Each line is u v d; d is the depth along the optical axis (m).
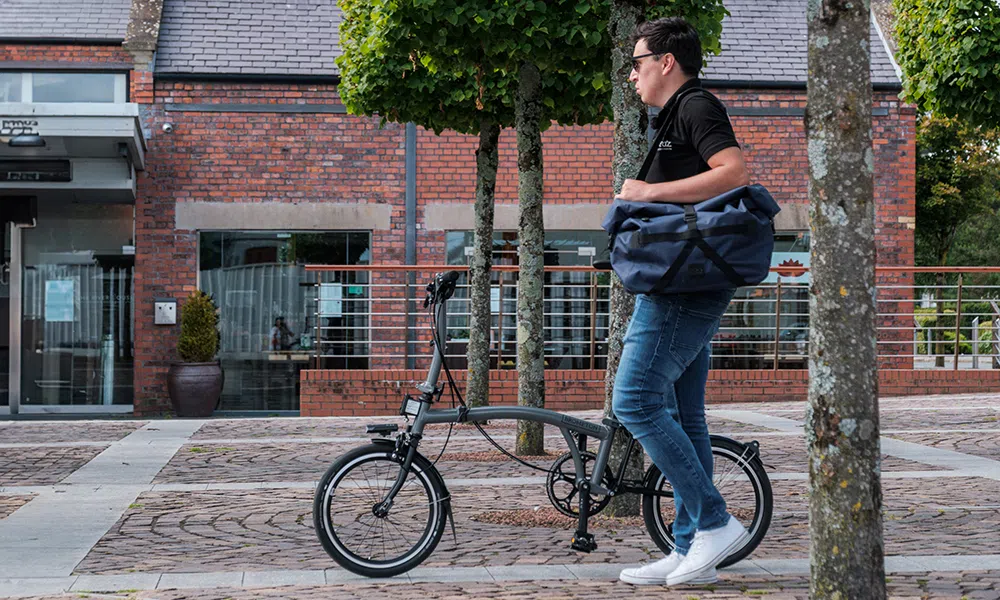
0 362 15.83
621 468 5.00
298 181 15.84
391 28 8.20
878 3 17.98
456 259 16.08
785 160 16.47
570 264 16.25
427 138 16.02
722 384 15.38
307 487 7.64
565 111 9.45
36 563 5.19
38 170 14.69
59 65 15.41
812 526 3.56
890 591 4.48
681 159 4.43
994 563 5.03
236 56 15.89
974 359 16.16
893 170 16.55
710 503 4.60
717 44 8.01
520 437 8.91
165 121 15.65
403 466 4.95
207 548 5.56
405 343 15.12
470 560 5.20
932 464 8.65
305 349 16.00
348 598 4.43
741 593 4.48
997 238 40.12
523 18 7.98
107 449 10.05
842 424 3.48
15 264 15.77
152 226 15.66
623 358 4.55
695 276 4.22
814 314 3.54
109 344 15.91
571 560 5.16
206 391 15.15
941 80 11.77
